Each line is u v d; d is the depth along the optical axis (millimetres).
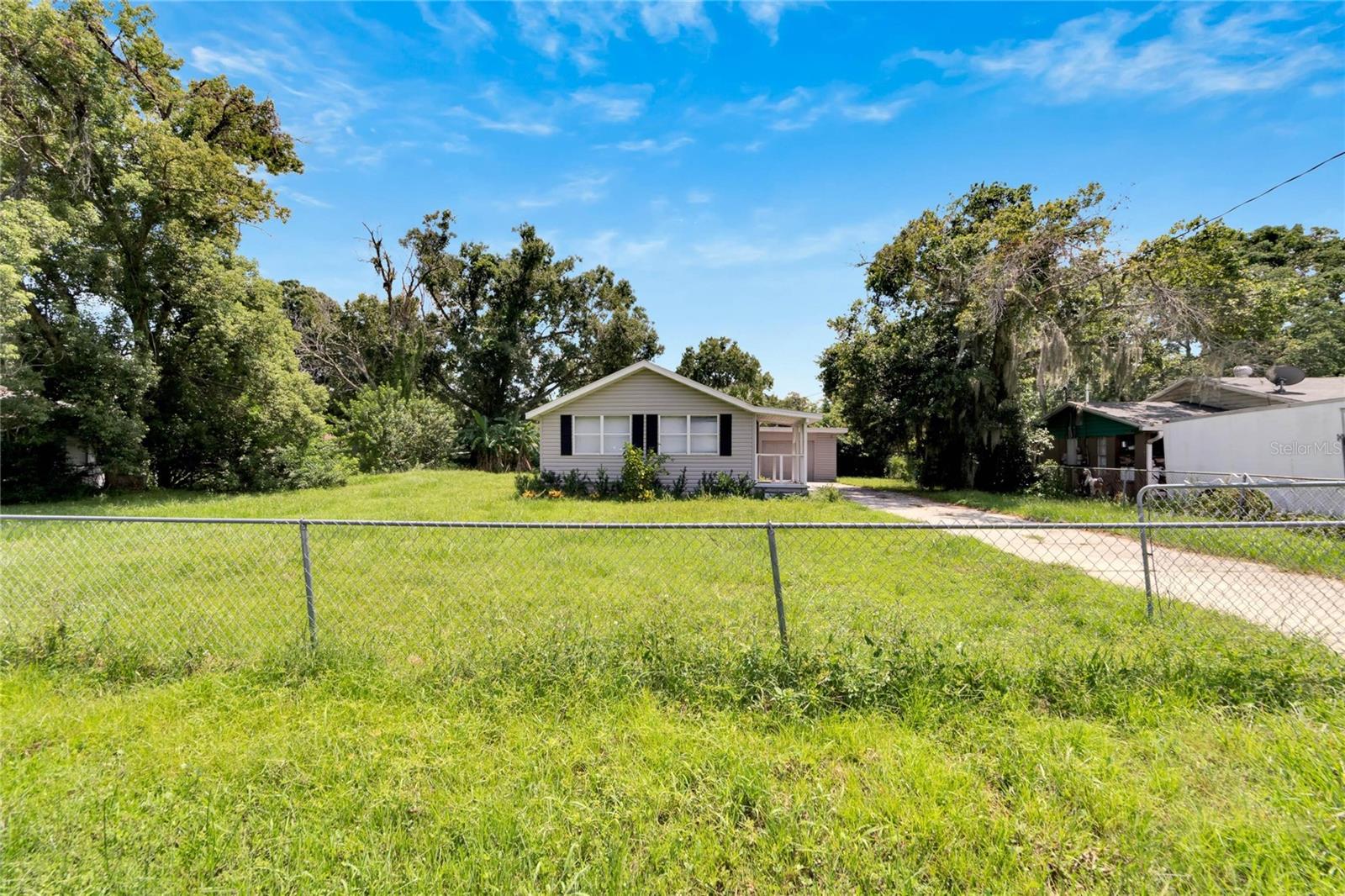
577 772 2525
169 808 2283
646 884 1893
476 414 29594
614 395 16453
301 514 10992
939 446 19547
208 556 6887
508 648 3547
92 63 13461
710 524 3480
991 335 17703
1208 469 12281
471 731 2832
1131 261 14695
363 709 3082
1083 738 2682
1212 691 3061
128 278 15562
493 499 13992
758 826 2193
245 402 17562
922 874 1940
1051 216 14914
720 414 16344
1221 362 14844
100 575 5934
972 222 18594
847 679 3109
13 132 12992
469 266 32312
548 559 6715
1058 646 3639
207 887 1896
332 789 2410
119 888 1869
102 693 3355
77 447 15789
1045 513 11820
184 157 14898
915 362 18094
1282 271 21703
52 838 2088
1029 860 1985
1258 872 1889
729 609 4711
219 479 17469
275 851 2053
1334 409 9336
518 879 1891
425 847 2057
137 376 14977
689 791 2375
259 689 3322
